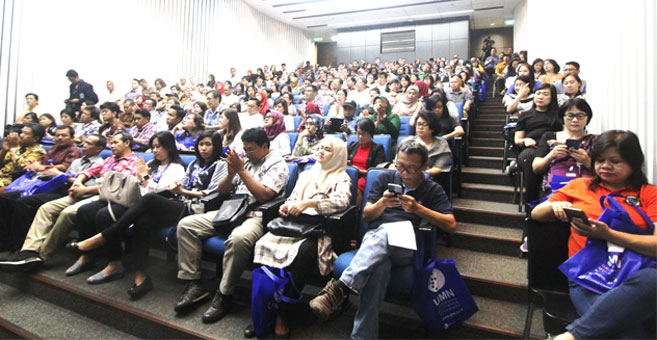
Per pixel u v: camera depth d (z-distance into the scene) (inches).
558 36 203.2
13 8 218.8
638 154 55.5
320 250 69.7
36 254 92.7
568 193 61.7
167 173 101.3
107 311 75.8
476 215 102.4
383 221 69.2
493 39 528.1
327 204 72.2
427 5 439.8
